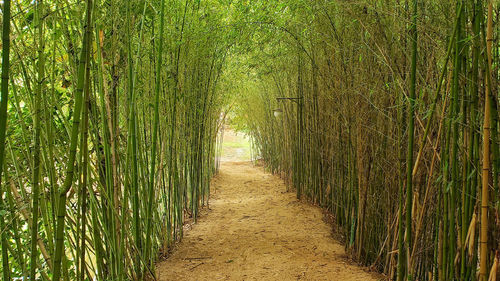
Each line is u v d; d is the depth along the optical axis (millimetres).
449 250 1714
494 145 1389
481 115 1484
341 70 2971
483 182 1321
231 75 6070
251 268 2678
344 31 2895
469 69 1484
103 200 2037
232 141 15000
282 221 3967
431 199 1929
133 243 2178
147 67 2727
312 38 3742
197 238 3453
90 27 1289
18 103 1568
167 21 2779
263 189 6059
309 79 4496
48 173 1630
